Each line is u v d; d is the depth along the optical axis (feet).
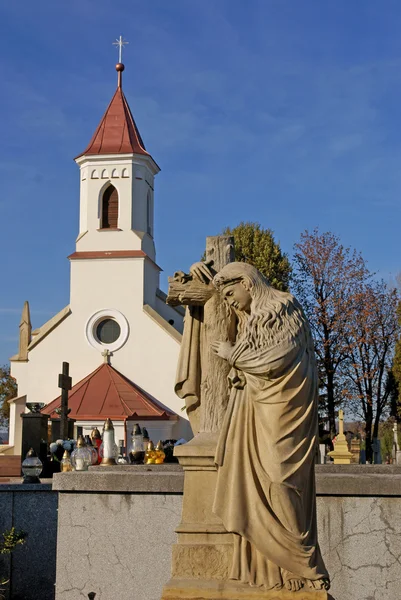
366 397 148.56
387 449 177.37
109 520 23.21
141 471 26.40
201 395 18.71
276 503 14.80
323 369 146.61
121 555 23.03
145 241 144.77
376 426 150.61
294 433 14.98
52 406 128.36
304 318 15.67
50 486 30.14
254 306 15.71
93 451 32.45
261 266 158.30
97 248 142.82
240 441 15.26
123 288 140.56
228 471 15.33
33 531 29.86
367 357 149.89
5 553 29.04
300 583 14.73
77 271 141.59
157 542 22.89
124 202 144.87
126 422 125.90
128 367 137.80
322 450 105.09
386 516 21.63
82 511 23.39
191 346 19.54
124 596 22.89
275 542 14.73
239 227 164.76
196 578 16.02
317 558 15.06
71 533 23.35
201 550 16.26
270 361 14.89
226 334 18.71
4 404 225.97
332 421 143.54
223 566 16.15
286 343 15.05
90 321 139.85
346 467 26.50
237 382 15.47
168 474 23.03
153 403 133.28
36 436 51.44
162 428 127.75
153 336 138.41
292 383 14.97
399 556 21.44
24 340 144.05
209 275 19.02
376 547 21.59
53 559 29.63
